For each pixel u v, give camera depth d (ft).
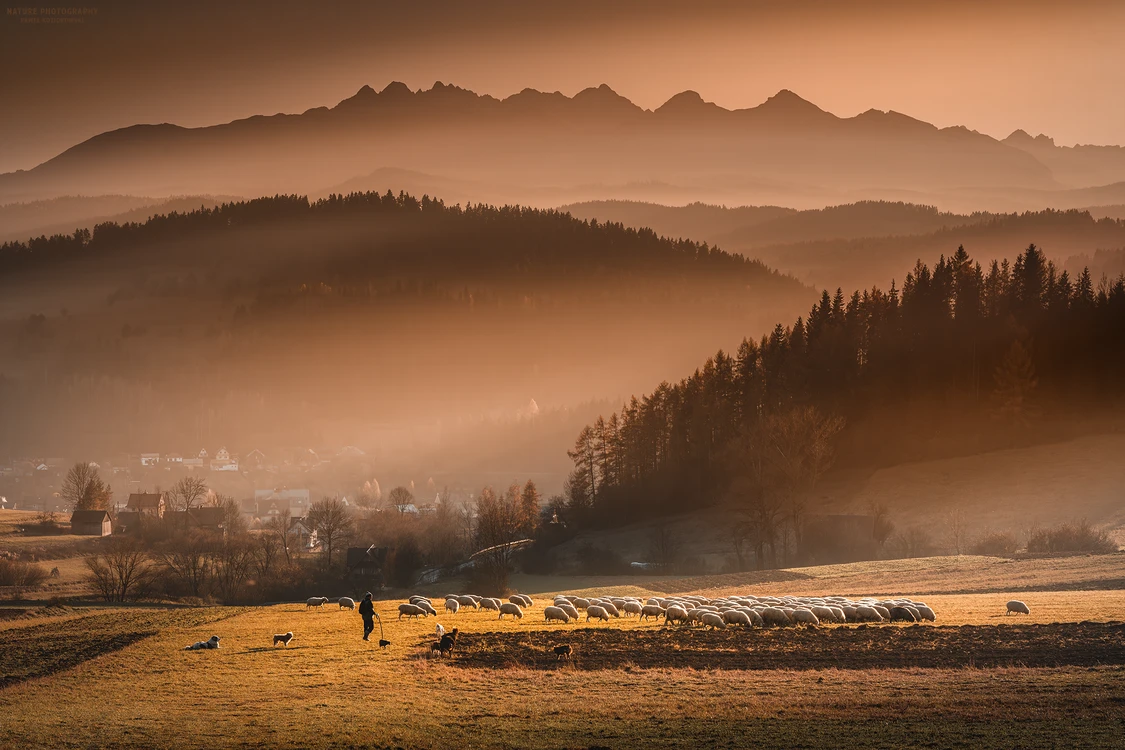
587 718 110.83
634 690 123.13
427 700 118.52
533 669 136.05
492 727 107.55
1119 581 263.49
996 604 203.62
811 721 108.58
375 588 407.44
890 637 159.94
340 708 115.14
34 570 420.36
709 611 179.01
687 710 113.50
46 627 189.06
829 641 157.07
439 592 369.30
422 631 167.84
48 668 147.33
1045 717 108.06
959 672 131.23
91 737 105.09
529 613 197.06
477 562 414.41
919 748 99.14
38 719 112.06
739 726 107.14
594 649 150.61
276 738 103.91
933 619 178.60
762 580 313.73
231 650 151.12
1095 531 375.66
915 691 120.37
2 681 139.44
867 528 422.41
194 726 108.68
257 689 124.88
